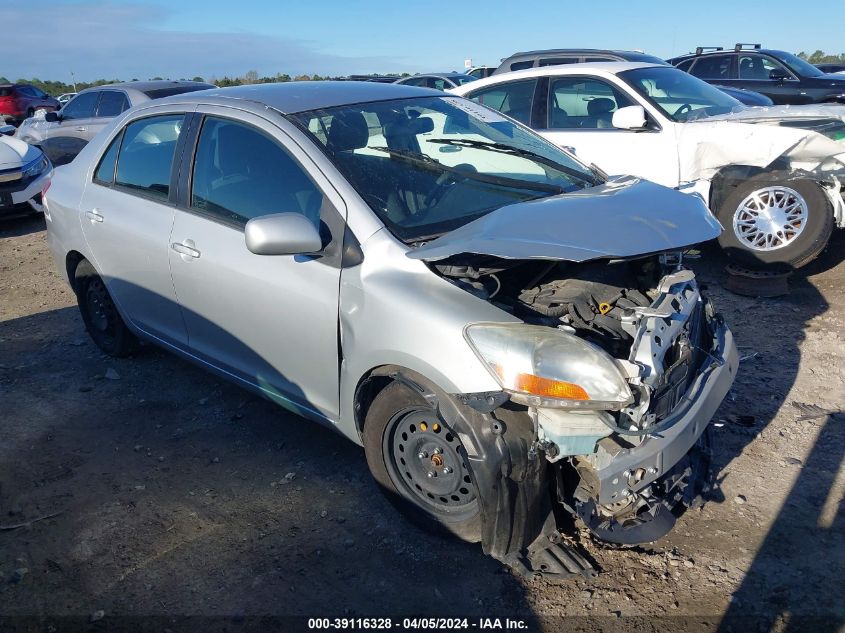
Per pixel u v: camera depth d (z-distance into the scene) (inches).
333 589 113.3
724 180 233.1
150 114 168.1
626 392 96.1
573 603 107.9
